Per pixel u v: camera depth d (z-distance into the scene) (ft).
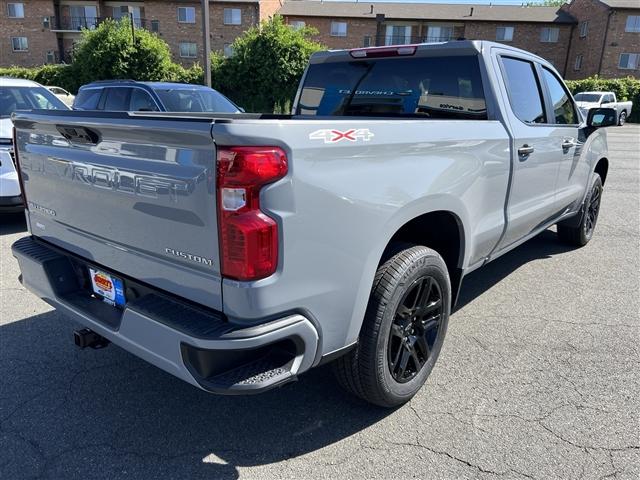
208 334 6.24
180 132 6.18
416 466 7.88
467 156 9.52
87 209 8.05
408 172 8.05
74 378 10.20
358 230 7.23
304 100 14.35
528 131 11.95
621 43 133.90
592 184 17.79
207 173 6.11
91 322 8.01
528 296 14.47
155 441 8.43
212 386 6.40
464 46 11.19
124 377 10.28
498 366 10.71
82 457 8.04
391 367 8.63
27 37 138.92
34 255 9.12
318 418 9.05
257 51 102.32
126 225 7.39
